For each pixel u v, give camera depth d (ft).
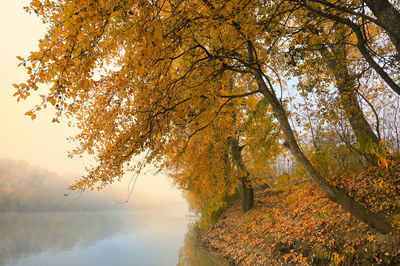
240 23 12.01
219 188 40.55
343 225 18.12
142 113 14.20
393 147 21.25
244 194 40.88
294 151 16.87
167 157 27.81
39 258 41.98
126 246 51.96
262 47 18.02
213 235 43.70
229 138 31.99
